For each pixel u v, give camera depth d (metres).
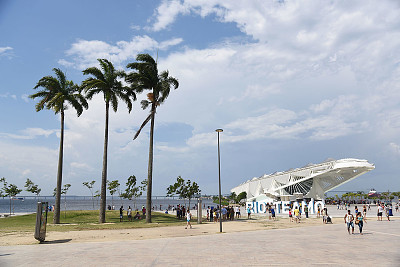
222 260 12.72
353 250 15.31
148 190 34.66
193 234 23.95
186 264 11.88
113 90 36.69
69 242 19.44
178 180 58.94
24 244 18.52
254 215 48.97
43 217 19.84
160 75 37.84
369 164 78.00
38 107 36.47
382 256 13.61
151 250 15.55
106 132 36.09
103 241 19.92
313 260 12.68
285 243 18.06
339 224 31.78
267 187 111.19
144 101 36.97
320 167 86.50
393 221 34.69
